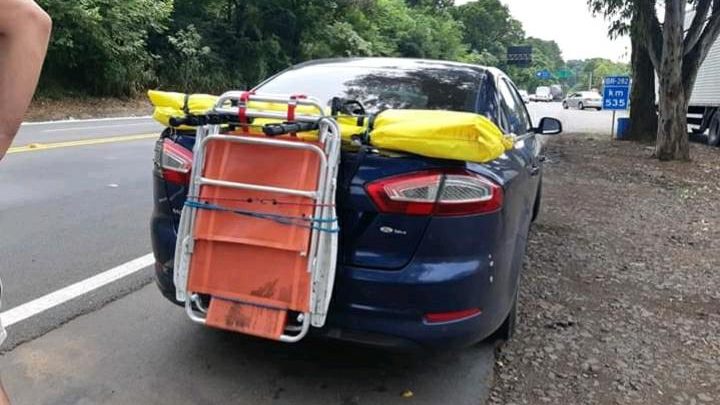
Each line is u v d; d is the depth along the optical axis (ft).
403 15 154.71
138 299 13.93
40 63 5.13
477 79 13.39
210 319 9.26
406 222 9.42
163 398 10.09
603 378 11.50
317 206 8.86
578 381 11.35
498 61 261.24
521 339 13.00
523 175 12.32
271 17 99.66
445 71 13.56
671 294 16.25
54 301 13.44
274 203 9.00
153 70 80.07
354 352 12.03
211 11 94.17
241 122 9.22
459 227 9.52
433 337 9.62
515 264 11.34
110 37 69.36
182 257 9.38
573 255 19.40
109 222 19.76
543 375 11.53
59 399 9.89
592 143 56.13
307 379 10.96
